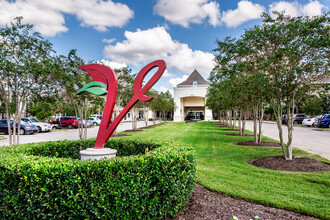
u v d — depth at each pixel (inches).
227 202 166.6
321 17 240.8
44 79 304.2
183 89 1760.6
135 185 128.3
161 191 138.3
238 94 363.9
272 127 979.3
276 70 252.7
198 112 1979.6
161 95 1102.4
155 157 139.0
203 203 163.8
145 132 744.3
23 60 279.0
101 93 214.7
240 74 318.3
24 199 127.9
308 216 145.9
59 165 128.1
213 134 649.0
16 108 323.6
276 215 145.9
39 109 979.9
